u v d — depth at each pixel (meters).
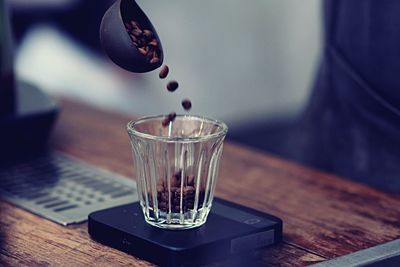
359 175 1.19
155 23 2.60
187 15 2.64
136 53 0.80
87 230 0.85
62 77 2.40
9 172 1.02
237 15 2.71
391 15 1.11
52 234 0.84
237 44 2.73
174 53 2.64
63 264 0.78
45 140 1.11
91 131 1.19
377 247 0.81
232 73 2.75
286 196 0.95
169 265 0.77
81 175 1.01
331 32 1.20
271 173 1.03
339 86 1.20
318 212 0.91
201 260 0.78
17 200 0.93
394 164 1.15
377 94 1.15
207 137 0.79
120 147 1.12
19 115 1.07
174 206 0.80
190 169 0.80
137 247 0.79
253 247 0.81
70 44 2.42
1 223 0.87
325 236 0.84
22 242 0.83
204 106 2.72
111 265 0.78
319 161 1.26
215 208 0.86
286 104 2.82
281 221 0.83
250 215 0.84
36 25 2.37
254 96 2.80
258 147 2.39
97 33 2.41
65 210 0.90
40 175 1.01
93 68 2.46
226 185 0.98
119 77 2.49
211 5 2.66
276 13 2.73
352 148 1.20
